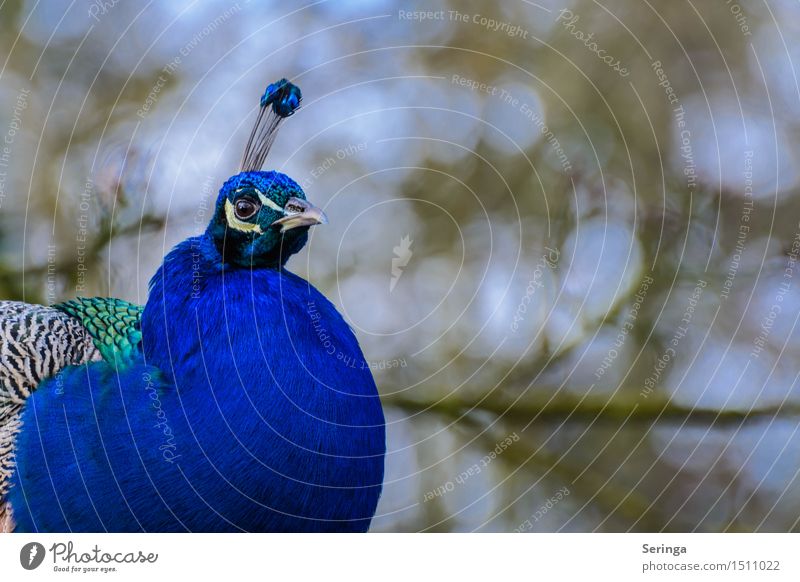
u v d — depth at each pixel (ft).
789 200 59.31
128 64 60.08
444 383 59.11
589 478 57.88
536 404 58.18
